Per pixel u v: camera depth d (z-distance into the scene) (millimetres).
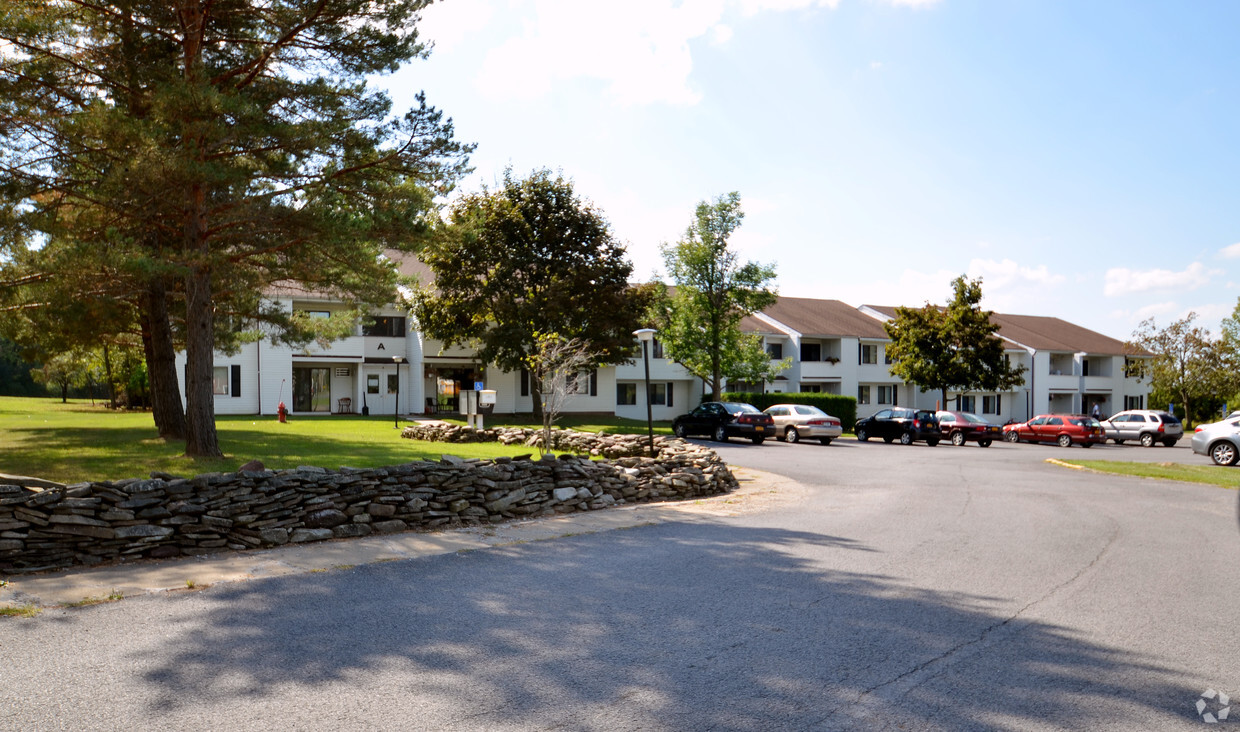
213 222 13523
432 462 10750
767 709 4195
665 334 40062
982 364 41062
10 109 11594
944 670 4812
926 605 6309
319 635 5395
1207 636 5531
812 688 4504
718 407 29578
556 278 33438
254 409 34469
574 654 5059
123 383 40469
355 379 37938
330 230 12289
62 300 12188
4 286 12391
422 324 34656
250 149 12672
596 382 43219
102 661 4824
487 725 3947
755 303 38594
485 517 10688
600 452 19219
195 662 4820
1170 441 35406
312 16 12633
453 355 38906
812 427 29672
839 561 8031
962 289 41031
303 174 13062
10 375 63281
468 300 34094
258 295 16984
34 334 15000
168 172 11352
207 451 12820
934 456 24547
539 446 19766
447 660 4918
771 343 50500
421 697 4305
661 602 6352
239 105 11273
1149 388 65000
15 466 11125
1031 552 8594
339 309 35688
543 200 35594
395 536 9352
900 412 32656
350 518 9430
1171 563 8055
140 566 7566
